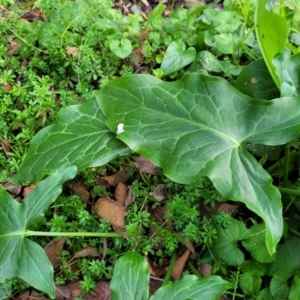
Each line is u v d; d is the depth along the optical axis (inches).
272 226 11.1
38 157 13.3
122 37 16.9
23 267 11.4
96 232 13.3
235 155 12.0
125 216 13.9
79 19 16.9
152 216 14.1
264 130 12.2
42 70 16.4
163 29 18.0
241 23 17.1
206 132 12.4
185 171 11.8
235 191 11.4
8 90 15.9
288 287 12.6
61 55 16.2
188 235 12.9
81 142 13.4
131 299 10.8
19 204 11.9
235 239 13.0
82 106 13.9
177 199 13.2
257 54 17.0
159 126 12.6
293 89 12.9
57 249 13.3
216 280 10.8
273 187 11.5
